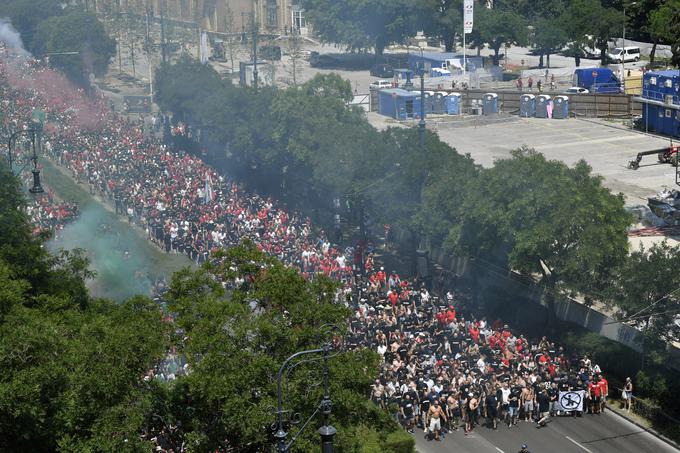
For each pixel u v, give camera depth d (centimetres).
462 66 17262
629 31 18700
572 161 11912
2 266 4725
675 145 12450
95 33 18638
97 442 3750
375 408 4419
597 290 6800
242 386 3956
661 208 9175
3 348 3816
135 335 3972
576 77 15775
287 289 4328
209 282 4434
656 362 5997
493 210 7194
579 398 5953
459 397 5838
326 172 9081
